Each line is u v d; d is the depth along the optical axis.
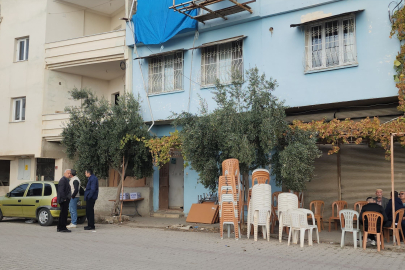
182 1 14.89
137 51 16.58
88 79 20.86
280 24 13.30
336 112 12.35
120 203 15.44
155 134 15.71
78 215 13.71
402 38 11.04
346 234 11.16
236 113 10.78
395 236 9.44
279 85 13.12
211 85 14.52
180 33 15.23
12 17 20.83
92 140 14.33
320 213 12.65
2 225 13.54
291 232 9.99
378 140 10.52
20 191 14.16
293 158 10.23
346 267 7.03
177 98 15.34
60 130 18.72
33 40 19.95
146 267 6.85
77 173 14.56
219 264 7.16
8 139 20.14
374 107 12.06
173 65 15.63
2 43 20.94
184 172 15.84
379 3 11.59
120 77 20.56
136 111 14.68
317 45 12.63
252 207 10.42
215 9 14.51
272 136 10.38
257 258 7.79
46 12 19.70
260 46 13.63
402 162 11.80
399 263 7.44
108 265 7.00
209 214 13.92
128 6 17.12
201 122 11.12
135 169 14.76
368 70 11.62
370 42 11.66
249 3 13.62
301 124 11.15
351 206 12.48
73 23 20.77
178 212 16.06
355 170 12.50
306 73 12.62
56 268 6.75
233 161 10.64
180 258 7.71
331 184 12.82
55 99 19.72
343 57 12.13
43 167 20.50
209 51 14.79
